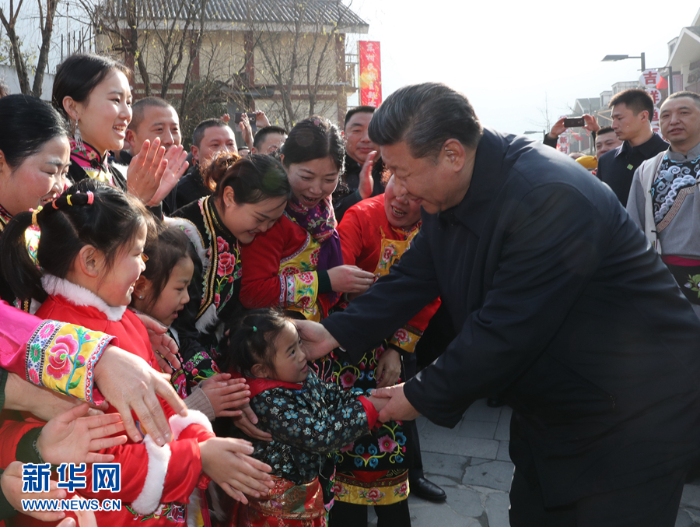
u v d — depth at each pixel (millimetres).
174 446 1233
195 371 1691
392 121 1496
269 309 1812
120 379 1043
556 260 1427
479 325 1501
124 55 8672
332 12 11445
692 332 1521
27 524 1191
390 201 2240
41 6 6504
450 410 1526
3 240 1231
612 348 1493
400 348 2197
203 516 1540
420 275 1927
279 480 1719
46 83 8094
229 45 11547
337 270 2072
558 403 1557
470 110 1523
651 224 3420
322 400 1865
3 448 1138
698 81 19625
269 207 1750
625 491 1471
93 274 1204
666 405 1481
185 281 1588
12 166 1364
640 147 4320
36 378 1052
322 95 11828
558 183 1452
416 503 2631
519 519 1768
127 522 1231
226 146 3738
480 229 1579
